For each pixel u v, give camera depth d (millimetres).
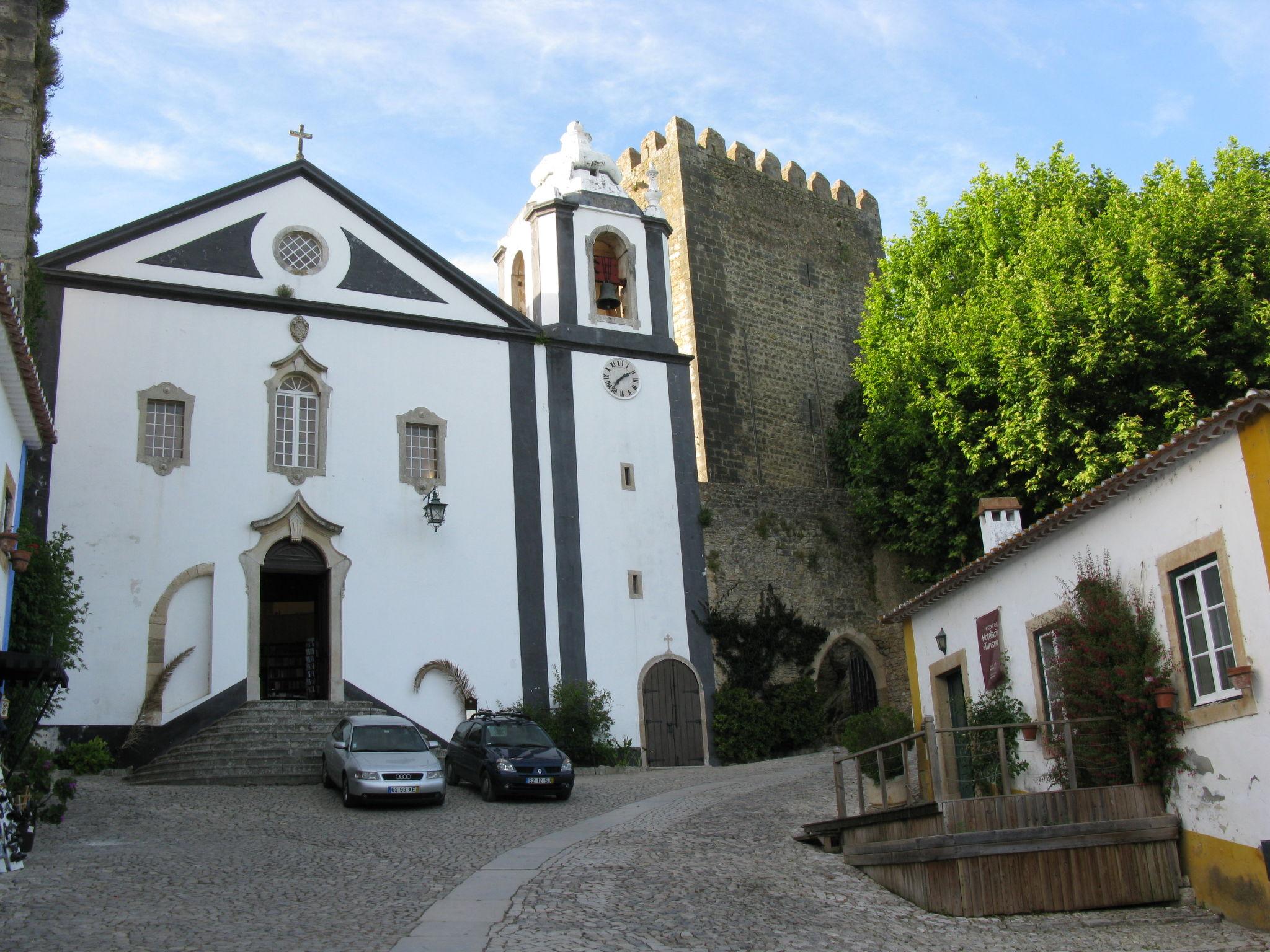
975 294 27578
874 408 29875
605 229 28906
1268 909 10531
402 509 24641
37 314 20891
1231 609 11039
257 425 23766
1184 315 22594
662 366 28500
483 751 18875
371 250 25891
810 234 40344
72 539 21250
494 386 26344
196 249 24172
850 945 10188
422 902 10719
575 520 26328
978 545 27406
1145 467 12008
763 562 28797
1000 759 13352
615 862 12992
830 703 28812
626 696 25734
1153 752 11945
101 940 8891
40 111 19828
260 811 16578
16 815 12125
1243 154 25062
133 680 21562
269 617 28188
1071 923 11094
